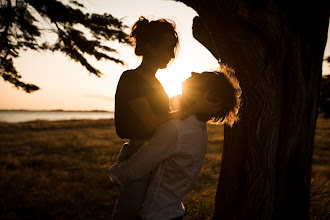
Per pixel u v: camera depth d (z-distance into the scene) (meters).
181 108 1.33
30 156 14.48
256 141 1.68
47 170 11.26
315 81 2.02
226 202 1.86
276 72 1.70
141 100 1.21
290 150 1.92
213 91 1.27
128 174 1.19
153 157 1.16
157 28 1.29
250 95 1.66
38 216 6.11
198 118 1.30
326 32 2.06
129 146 1.33
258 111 1.65
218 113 1.32
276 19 1.59
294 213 1.99
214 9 1.48
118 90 1.29
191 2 1.55
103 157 14.46
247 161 1.73
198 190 7.88
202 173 9.95
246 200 1.74
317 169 9.38
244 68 1.62
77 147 18.02
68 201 7.13
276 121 1.75
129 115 1.26
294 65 1.80
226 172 1.89
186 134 1.20
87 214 6.32
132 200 1.22
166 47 1.32
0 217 5.89
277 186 1.95
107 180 9.43
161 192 1.25
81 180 9.56
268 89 1.64
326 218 3.87
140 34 1.32
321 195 4.62
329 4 2.00
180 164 1.23
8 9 4.93
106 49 5.20
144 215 1.24
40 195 7.58
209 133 26.83
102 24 4.85
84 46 5.14
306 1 1.90
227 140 1.90
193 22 1.92
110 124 38.81
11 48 5.26
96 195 7.64
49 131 30.42
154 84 1.28
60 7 4.78
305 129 1.97
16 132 28.70
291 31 1.75
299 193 2.00
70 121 42.12
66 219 5.99
